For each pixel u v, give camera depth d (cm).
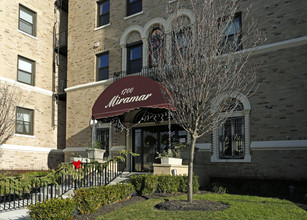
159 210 920
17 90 1950
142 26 1844
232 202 994
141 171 1781
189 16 1611
